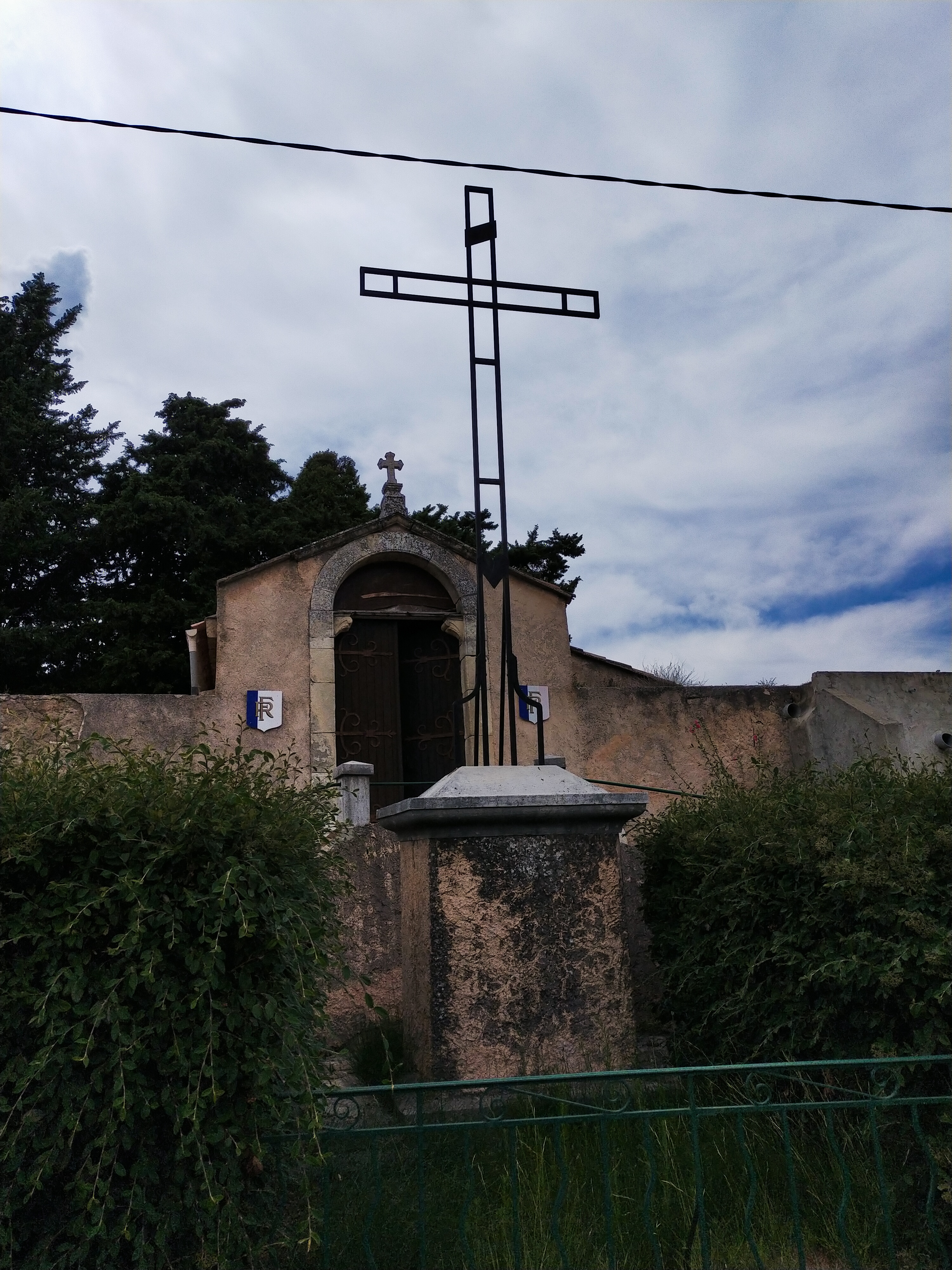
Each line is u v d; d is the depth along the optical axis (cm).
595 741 1115
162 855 278
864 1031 389
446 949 448
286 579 1105
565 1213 348
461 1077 437
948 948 353
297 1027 292
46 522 2200
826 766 1066
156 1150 276
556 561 2197
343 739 1109
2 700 938
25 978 269
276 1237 286
